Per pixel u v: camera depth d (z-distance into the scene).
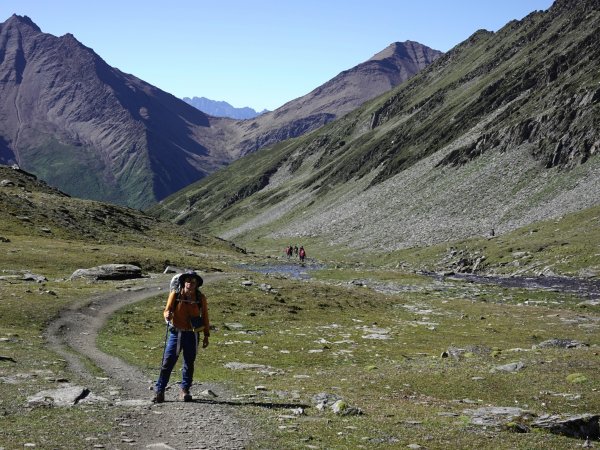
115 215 130.50
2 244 78.81
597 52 189.25
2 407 14.65
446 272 100.56
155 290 52.62
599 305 60.72
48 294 43.78
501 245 117.50
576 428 15.19
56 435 12.26
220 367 26.25
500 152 177.25
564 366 25.19
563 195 136.50
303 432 13.85
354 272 101.38
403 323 47.78
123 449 11.56
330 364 28.92
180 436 12.91
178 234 137.88
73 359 24.30
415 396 20.88
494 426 15.34
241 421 14.71
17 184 136.75
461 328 45.78
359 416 16.22
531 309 57.97
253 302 50.78
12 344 26.30
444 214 161.50
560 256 98.44
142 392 18.52
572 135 152.12
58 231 102.56
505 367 25.34
